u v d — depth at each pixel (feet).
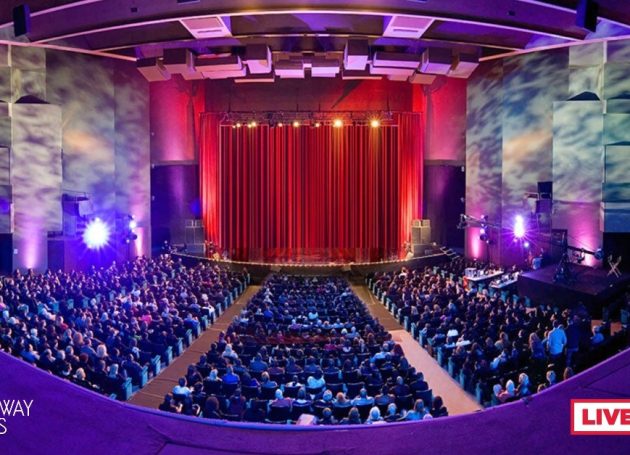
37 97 93.45
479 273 90.84
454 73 88.12
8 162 91.40
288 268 106.22
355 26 75.10
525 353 50.24
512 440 11.34
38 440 11.09
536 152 93.50
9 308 61.93
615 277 71.92
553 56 90.22
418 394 43.06
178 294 75.46
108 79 100.42
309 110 114.73
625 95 83.71
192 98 114.93
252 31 75.25
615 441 10.95
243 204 118.42
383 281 89.97
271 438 11.69
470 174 104.73
